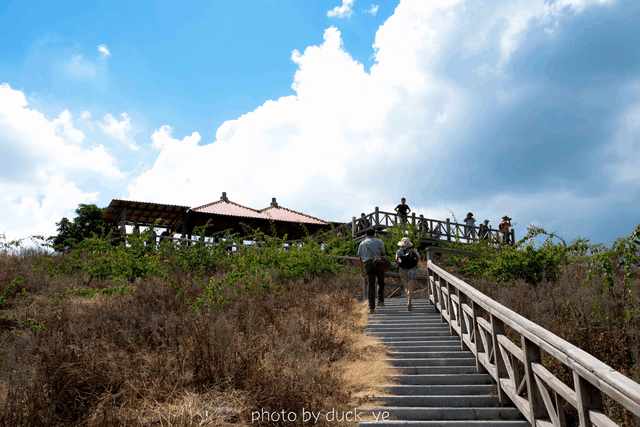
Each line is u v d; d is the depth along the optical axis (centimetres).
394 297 1556
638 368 716
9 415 561
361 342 950
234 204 2844
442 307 1133
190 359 725
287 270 1628
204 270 1644
